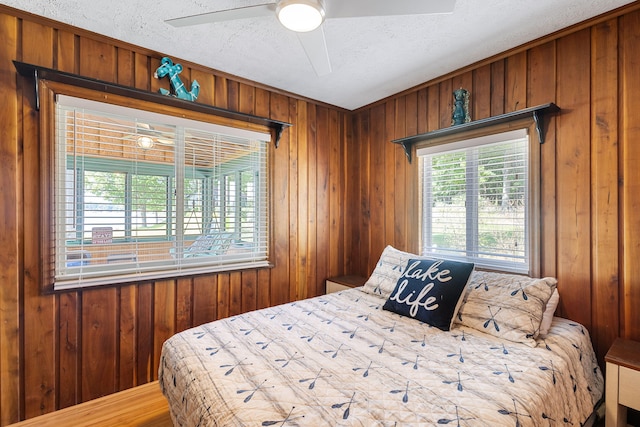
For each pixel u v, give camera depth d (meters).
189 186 2.47
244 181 2.78
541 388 1.23
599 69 1.86
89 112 2.02
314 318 1.95
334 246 3.39
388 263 2.53
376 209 3.25
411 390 1.18
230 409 1.10
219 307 2.60
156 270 2.32
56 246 1.94
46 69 1.77
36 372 1.88
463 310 1.86
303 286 3.14
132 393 2.13
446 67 2.48
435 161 2.77
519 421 1.04
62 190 1.97
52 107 1.90
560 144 2.01
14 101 1.81
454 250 2.61
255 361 1.41
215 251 2.60
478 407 1.08
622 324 1.78
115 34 2.03
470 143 2.44
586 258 1.91
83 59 2.00
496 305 1.77
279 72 2.57
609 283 1.83
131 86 2.15
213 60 2.37
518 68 2.20
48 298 1.91
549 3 1.72
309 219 3.19
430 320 1.82
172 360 1.52
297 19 1.39
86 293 2.03
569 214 1.97
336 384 1.23
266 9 1.38
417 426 0.99
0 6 1.74
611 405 1.51
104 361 2.09
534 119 2.04
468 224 2.52
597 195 1.87
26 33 1.83
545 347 1.55
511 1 1.70
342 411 1.07
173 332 2.36
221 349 1.53
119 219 2.16
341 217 3.44
